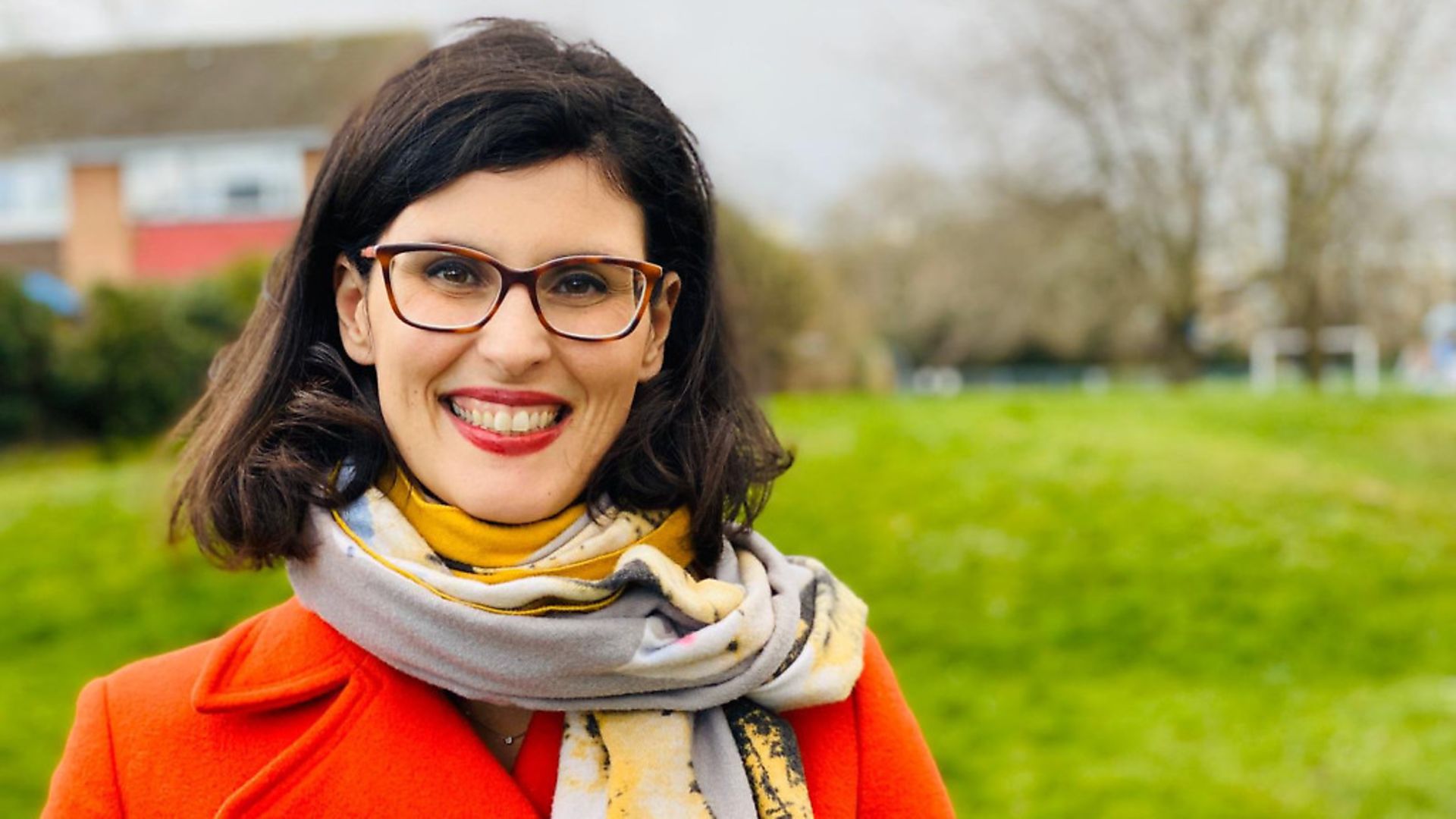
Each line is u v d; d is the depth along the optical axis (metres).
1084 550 8.34
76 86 23.89
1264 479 10.02
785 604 1.45
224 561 1.48
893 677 1.58
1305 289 18.75
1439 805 4.93
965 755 5.70
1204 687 6.58
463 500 1.34
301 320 1.45
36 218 23.89
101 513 8.87
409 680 1.38
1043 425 12.27
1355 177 17.95
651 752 1.35
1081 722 6.07
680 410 1.53
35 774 5.23
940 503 9.21
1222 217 19.36
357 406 1.42
